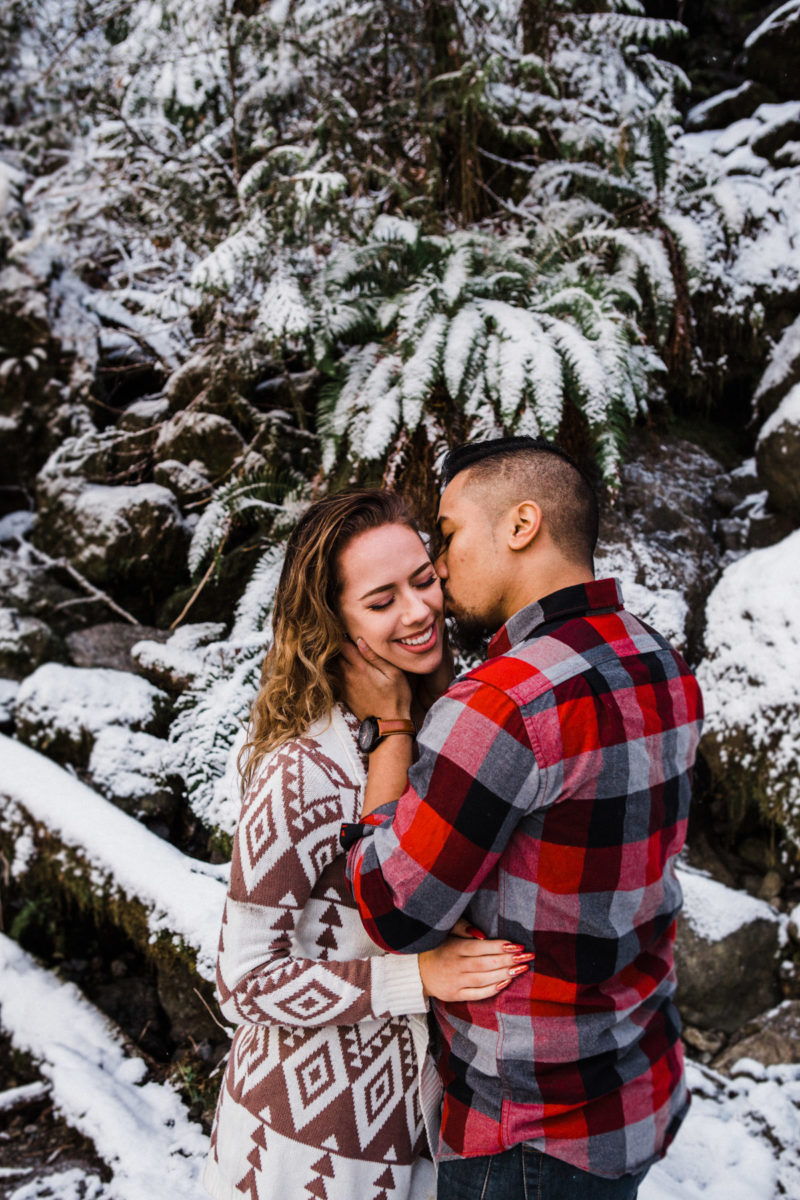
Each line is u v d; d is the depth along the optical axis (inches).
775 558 103.3
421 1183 47.2
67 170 148.5
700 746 102.2
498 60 115.7
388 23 127.4
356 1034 44.0
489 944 38.0
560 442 108.6
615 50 132.1
